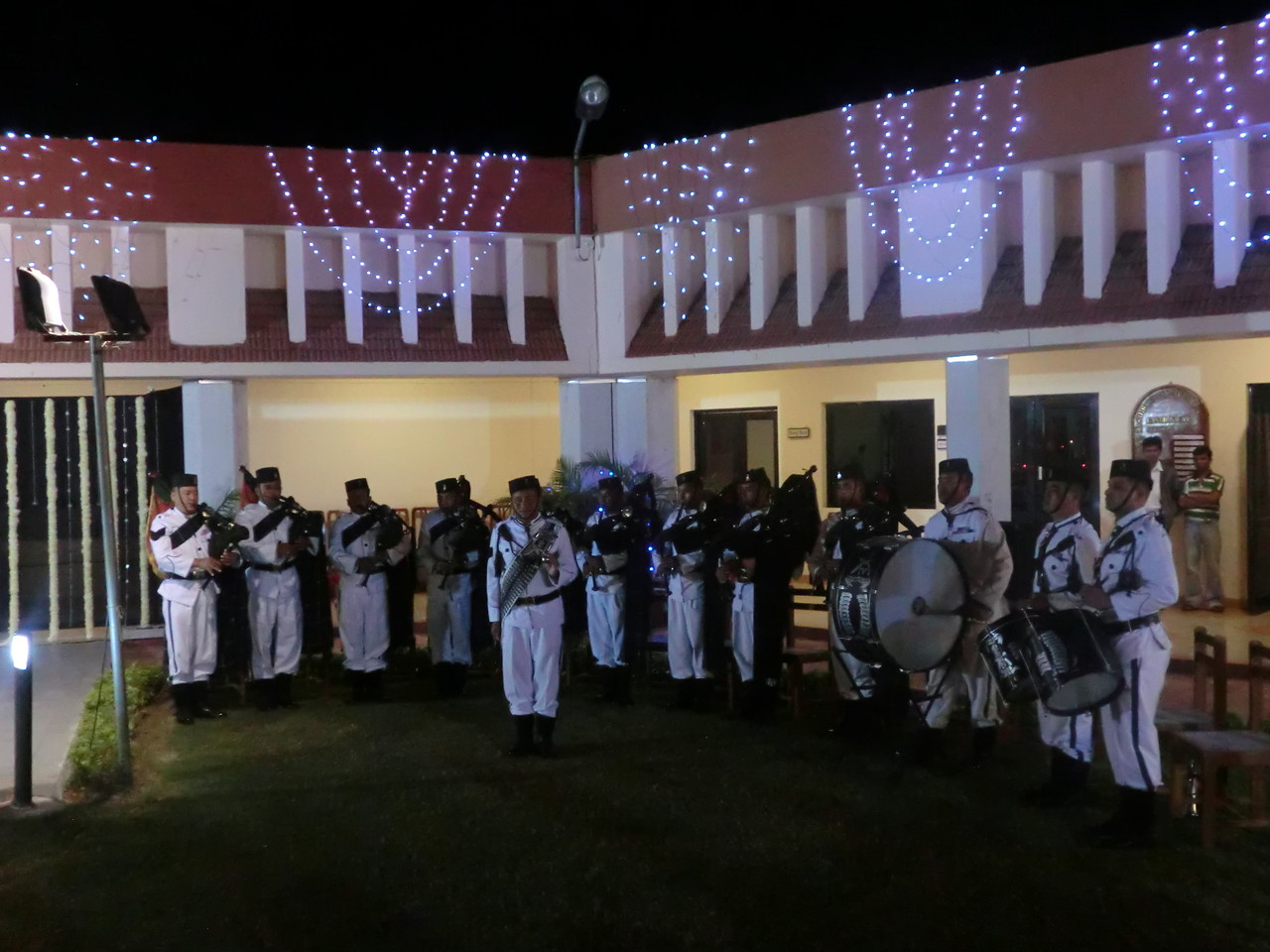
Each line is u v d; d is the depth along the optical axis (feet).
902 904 17.67
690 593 29.40
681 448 52.75
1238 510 39.29
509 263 38.96
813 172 34.40
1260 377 38.60
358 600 31.17
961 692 28.22
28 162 34.58
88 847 20.57
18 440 37.96
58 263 35.42
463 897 18.24
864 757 25.21
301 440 49.80
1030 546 29.12
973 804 21.95
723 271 37.19
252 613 30.40
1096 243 30.35
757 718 28.40
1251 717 24.03
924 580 23.31
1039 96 30.50
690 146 36.99
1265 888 17.88
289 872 19.38
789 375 48.75
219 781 24.22
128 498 38.19
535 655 25.82
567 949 16.52
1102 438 41.45
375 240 39.01
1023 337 31.07
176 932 17.24
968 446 32.78
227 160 36.17
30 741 22.56
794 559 28.40
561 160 39.04
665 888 18.44
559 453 53.31
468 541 31.76
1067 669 19.47
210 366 36.24
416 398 51.31
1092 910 17.30
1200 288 28.84
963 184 32.17
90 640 37.55
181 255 36.24
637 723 28.53
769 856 19.62
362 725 28.81
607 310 39.32
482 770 24.79
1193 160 30.17
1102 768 24.12
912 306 33.24
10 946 16.83
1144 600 19.80
